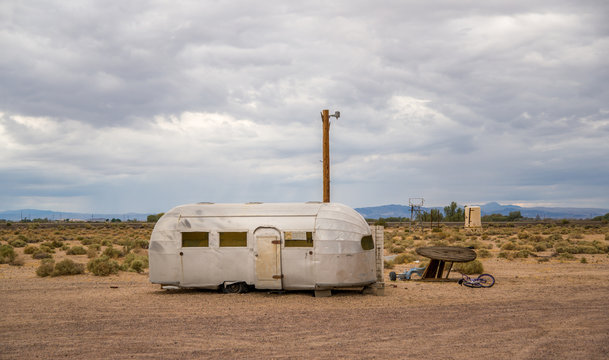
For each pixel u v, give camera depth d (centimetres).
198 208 1694
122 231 8250
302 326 1163
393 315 1291
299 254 1577
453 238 5350
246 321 1221
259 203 1731
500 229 8025
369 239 1658
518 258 3328
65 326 1169
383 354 923
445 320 1227
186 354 927
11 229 8956
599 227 8788
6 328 1149
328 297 1580
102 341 1025
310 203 1681
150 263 1677
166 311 1357
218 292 1672
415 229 8238
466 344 992
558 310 1353
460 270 2473
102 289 1833
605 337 1045
